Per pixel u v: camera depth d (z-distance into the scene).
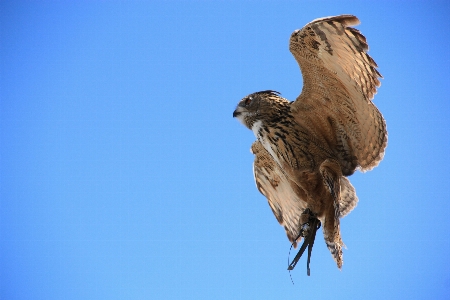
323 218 14.31
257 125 15.25
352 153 14.55
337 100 13.91
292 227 16.64
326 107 14.16
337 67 13.26
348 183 15.05
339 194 14.20
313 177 14.62
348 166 14.64
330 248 14.05
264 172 16.59
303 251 13.95
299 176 14.76
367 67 12.91
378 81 13.00
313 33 12.95
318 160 14.67
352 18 12.34
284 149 14.86
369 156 14.35
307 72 13.72
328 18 12.59
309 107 14.38
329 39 12.87
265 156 16.27
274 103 15.14
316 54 13.27
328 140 14.63
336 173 14.19
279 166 15.24
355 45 12.66
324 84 13.75
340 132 14.45
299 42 13.24
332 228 14.14
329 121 14.39
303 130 14.72
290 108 14.70
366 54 12.70
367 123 13.98
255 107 15.30
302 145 14.72
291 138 14.76
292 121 14.77
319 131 14.60
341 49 12.91
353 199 15.09
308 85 13.95
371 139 14.15
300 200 16.27
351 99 13.73
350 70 13.19
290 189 16.34
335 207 13.69
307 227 14.22
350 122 14.17
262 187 16.77
